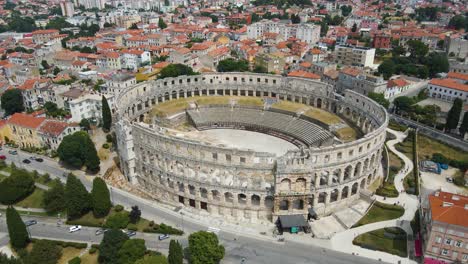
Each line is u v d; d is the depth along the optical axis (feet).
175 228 367.25
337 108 577.43
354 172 416.26
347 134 518.78
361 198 418.31
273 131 578.25
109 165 503.61
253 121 595.88
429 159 501.15
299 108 607.78
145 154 424.05
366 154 398.01
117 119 477.36
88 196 388.98
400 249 334.44
